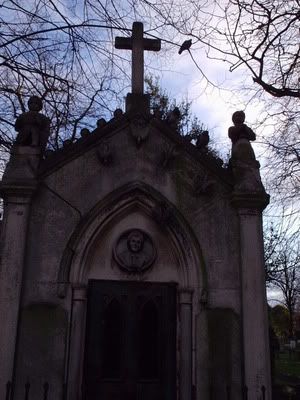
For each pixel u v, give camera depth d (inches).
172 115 269.0
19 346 218.7
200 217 248.1
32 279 229.5
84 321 231.3
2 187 234.7
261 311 232.5
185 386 223.6
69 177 246.2
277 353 1457.9
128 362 229.8
